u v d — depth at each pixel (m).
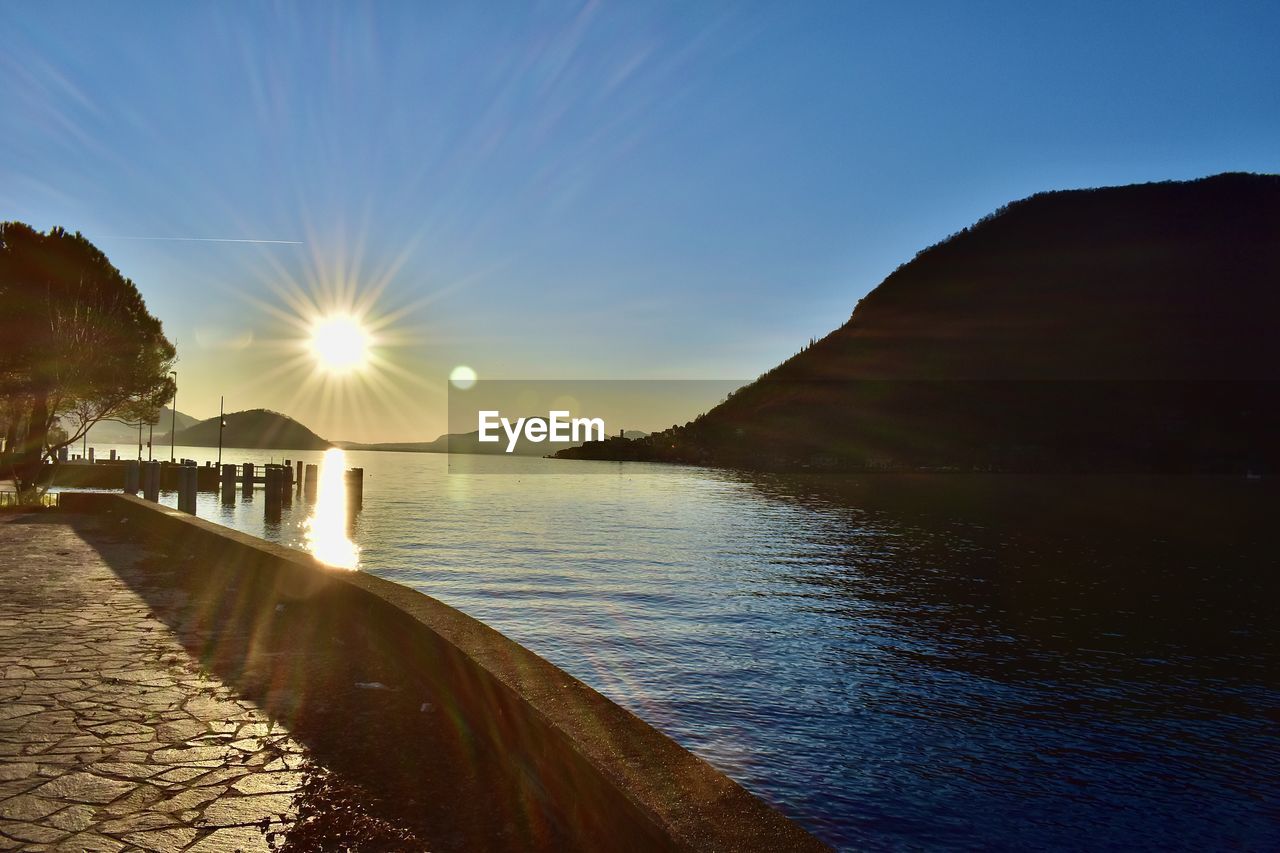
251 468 44.03
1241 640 13.84
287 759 4.21
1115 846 6.51
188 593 8.77
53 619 7.34
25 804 3.57
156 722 4.70
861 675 10.98
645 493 57.31
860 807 6.99
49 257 27.08
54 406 25.80
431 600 6.33
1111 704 10.08
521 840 3.39
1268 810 7.20
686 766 3.16
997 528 33.81
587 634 12.87
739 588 17.73
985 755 8.26
